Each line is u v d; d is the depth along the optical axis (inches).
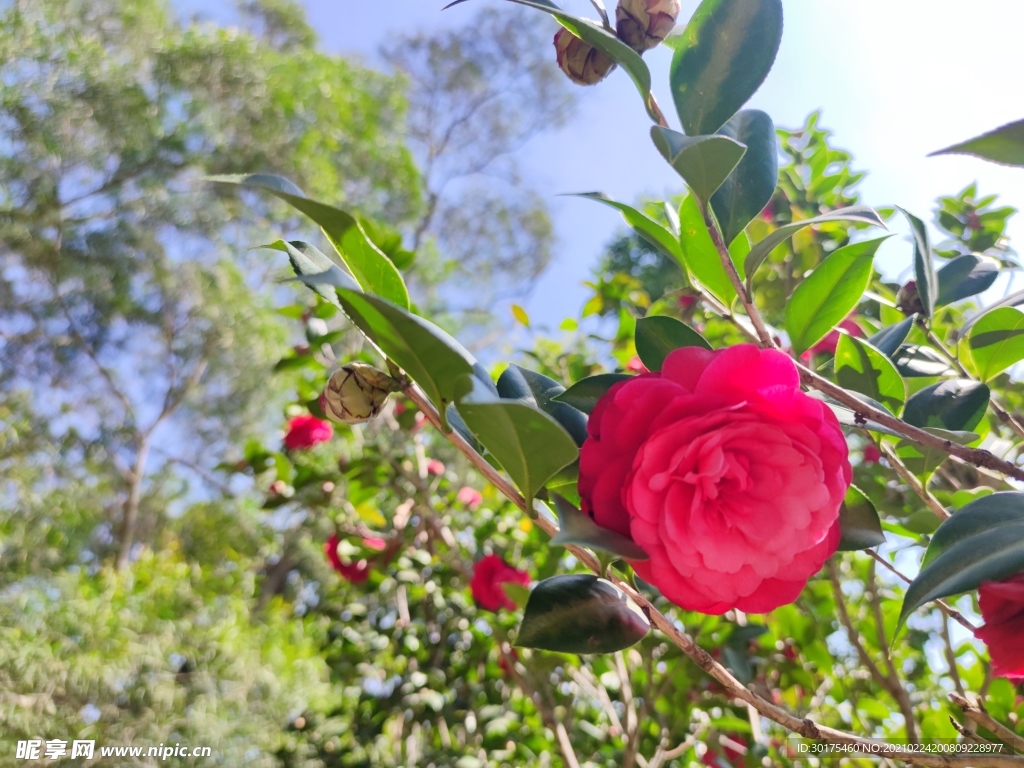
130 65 140.2
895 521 21.0
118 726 62.3
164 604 76.0
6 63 125.6
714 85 12.5
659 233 15.3
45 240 130.8
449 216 201.0
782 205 36.1
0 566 98.2
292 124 153.0
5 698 59.0
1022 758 10.9
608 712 36.3
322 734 58.2
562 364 46.3
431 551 46.1
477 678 44.8
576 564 39.9
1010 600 10.5
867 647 33.8
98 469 137.4
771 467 9.7
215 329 144.9
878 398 16.4
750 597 10.0
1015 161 9.4
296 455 44.9
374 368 12.0
